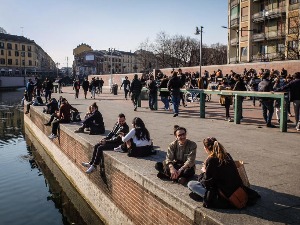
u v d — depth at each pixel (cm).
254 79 1752
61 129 1252
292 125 1105
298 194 476
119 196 682
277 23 4388
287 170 597
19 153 1681
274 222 382
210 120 1259
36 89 2483
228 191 416
